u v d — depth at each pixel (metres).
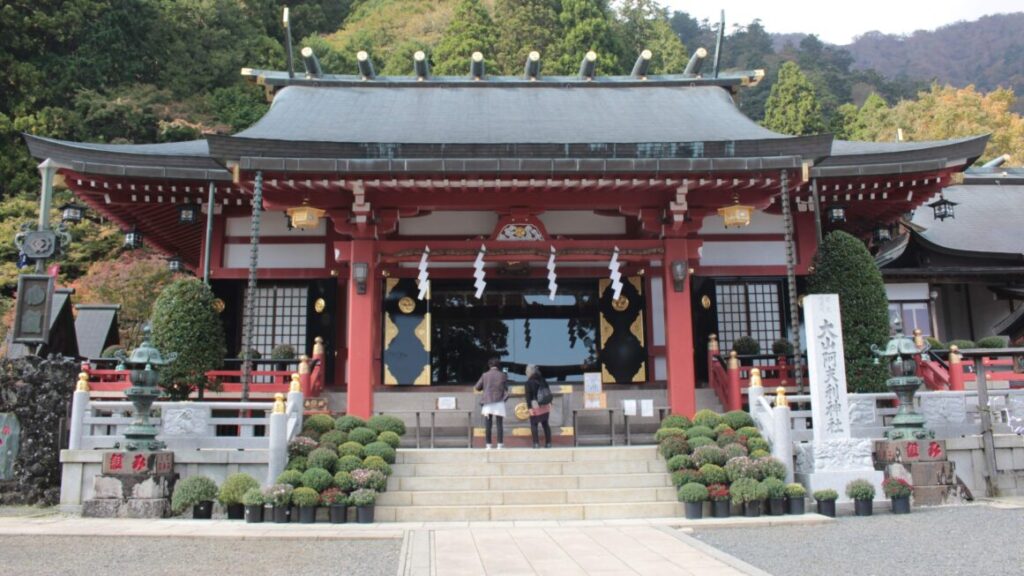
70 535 9.17
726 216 14.55
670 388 14.20
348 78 20.14
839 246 14.80
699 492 10.42
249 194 16.22
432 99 19.38
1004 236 22.83
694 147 13.40
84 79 38.78
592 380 14.23
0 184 34.56
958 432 12.20
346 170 13.04
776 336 17.33
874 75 87.25
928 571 6.87
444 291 17.50
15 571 7.26
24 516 10.73
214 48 48.09
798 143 13.35
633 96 19.75
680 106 18.83
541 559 7.61
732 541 8.72
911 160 15.62
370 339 14.16
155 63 43.19
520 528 9.73
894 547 8.09
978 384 12.27
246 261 17.11
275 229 17.27
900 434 11.61
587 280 17.70
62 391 12.49
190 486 10.71
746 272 17.33
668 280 14.52
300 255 17.17
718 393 15.84
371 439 11.85
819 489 10.93
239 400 15.03
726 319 17.41
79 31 39.19
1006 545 8.05
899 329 11.98
